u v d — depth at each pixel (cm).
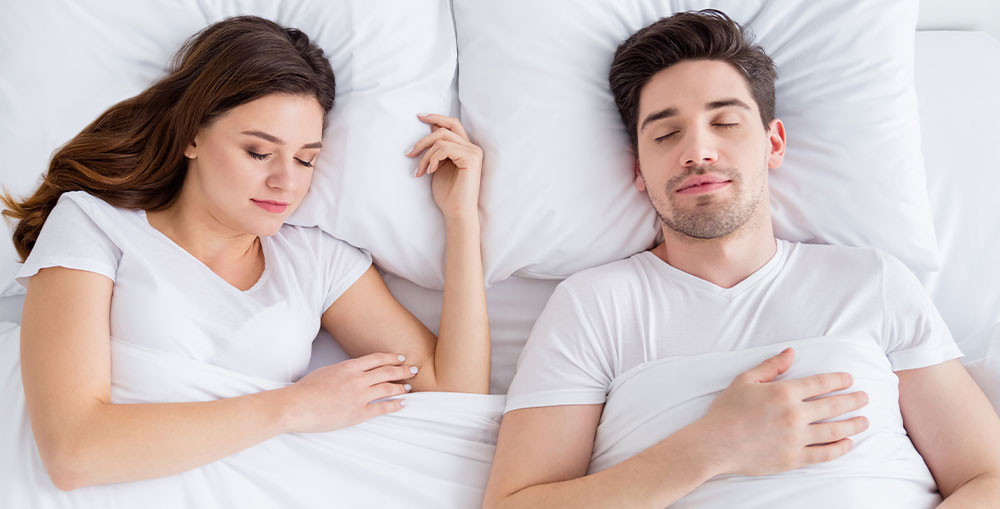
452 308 131
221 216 118
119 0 133
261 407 111
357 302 133
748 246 120
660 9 139
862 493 103
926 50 174
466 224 132
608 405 117
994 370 119
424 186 136
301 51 125
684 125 120
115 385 111
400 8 137
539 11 136
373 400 124
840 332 115
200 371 113
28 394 104
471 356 129
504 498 108
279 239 132
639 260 129
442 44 141
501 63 137
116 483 107
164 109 120
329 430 117
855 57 136
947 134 160
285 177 116
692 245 121
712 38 121
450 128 136
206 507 109
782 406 103
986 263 145
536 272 142
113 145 120
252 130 113
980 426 108
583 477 106
